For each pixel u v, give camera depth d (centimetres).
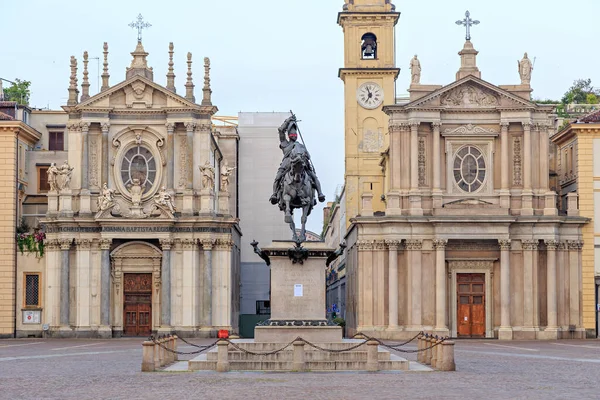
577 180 8631
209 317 8650
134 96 8794
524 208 8456
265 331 4350
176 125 8794
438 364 4419
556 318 8438
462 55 8775
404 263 8494
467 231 8394
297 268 4378
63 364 4978
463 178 8569
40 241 8725
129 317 8712
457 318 8525
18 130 8756
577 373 4328
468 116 8575
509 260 8450
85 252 8606
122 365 4869
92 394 3375
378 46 10188
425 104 8525
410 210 8475
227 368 4234
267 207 11494
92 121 8731
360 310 8488
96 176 8756
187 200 8706
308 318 4372
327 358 4312
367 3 10219
